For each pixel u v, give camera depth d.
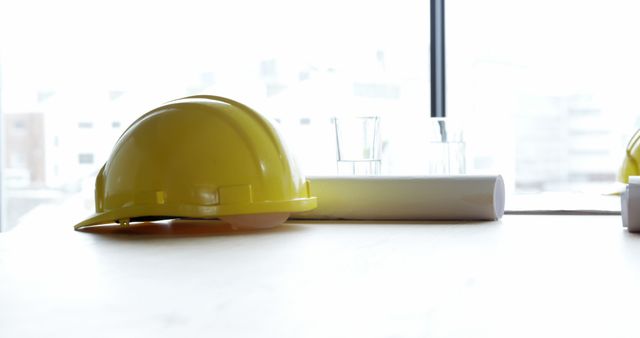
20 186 4.17
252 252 1.06
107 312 0.67
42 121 4.10
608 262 0.95
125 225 1.39
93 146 4.02
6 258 1.02
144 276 0.86
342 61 3.51
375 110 3.31
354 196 1.53
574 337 0.56
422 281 0.81
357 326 0.60
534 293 0.74
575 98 4.82
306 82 3.58
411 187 1.51
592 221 1.49
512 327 0.60
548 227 1.38
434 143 1.90
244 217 1.37
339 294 0.74
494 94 3.81
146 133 1.37
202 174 1.33
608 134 4.43
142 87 3.90
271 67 3.69
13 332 0.60
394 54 3.25
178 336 0.58
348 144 1.65
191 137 1.34
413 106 3.16
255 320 0.63
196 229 1.39
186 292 0.76
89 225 1.40
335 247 1.11
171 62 3.86
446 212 1.50
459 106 3.20
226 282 0.81
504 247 1.10
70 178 4.09
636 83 3.87
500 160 3.95
